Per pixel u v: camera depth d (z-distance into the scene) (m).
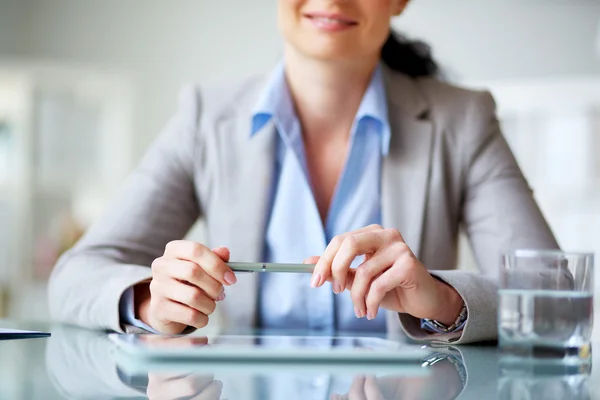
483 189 1.32
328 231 1.32
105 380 0.60
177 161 1.37
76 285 1.15
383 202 1.28
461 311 0.96
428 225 1.29
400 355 0.71
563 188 4.79
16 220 4.69
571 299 0.67
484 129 1.34
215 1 5.26
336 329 1.29
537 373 0.66
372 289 0.91
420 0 5.09
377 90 1.30
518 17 5.05
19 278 4.66
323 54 1.23
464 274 0.99
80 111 4.84
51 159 4.78
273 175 1.34
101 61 5.24
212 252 0.93
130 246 1.29
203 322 0.95
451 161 1.32
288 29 1.25
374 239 0.91
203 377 0.61
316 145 1.34
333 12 1.21
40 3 5.23
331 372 0.64
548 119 4.86
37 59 5.23
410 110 1.33
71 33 5.24
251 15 5.25
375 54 1.29
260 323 1.30
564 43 5.02
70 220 4.73
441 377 0.63
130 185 1.36
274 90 1.32
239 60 5.25
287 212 1.31
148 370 0.65
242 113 1.39
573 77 5.00
